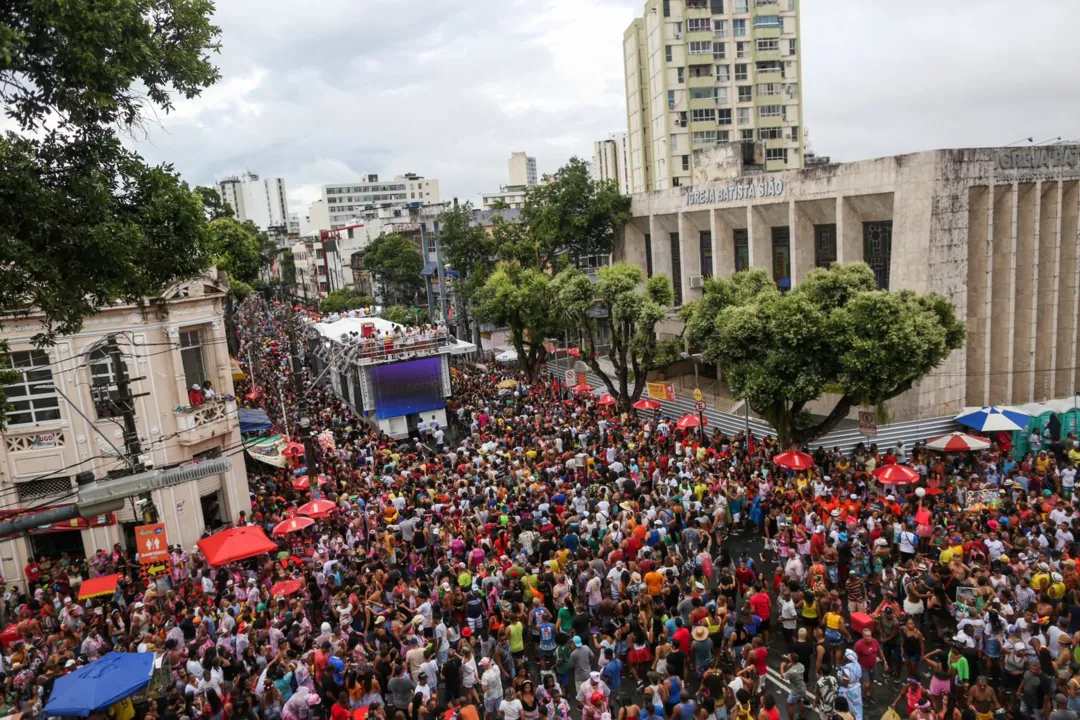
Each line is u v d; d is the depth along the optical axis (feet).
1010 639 46.60
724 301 89.61
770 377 82.58
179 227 49.16
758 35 236.22
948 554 56.44
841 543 60.80
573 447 99.40
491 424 117.50
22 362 80.02
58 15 37.76
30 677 53.26
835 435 105.09
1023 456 92.48
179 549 76.02
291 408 135.03
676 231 164.96
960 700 44.57
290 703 46.19
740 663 51.49
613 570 56.85
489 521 71.92
